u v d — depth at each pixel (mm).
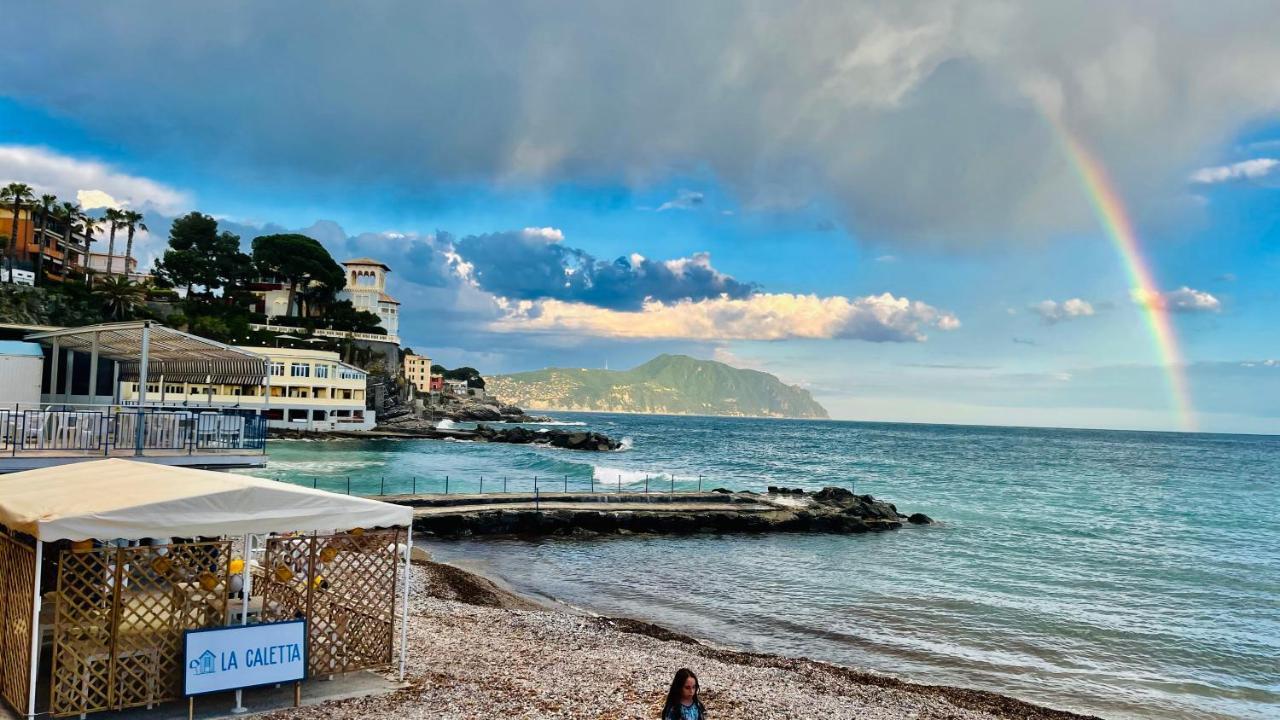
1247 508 65375
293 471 66000
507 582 30266
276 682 11695
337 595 13219
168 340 25609
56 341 29016
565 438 129625
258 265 149125
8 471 18469
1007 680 19766
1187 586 32281
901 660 21172
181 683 11281
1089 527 50500
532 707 12477
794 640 22828
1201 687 19625
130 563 11125
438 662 14781
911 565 35688
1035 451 167750
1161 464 130750
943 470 101000
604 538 42031
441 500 44625
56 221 109625
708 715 13445
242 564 14414
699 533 44406
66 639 10883
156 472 13117
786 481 79125
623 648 18250
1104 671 20781
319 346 134875
